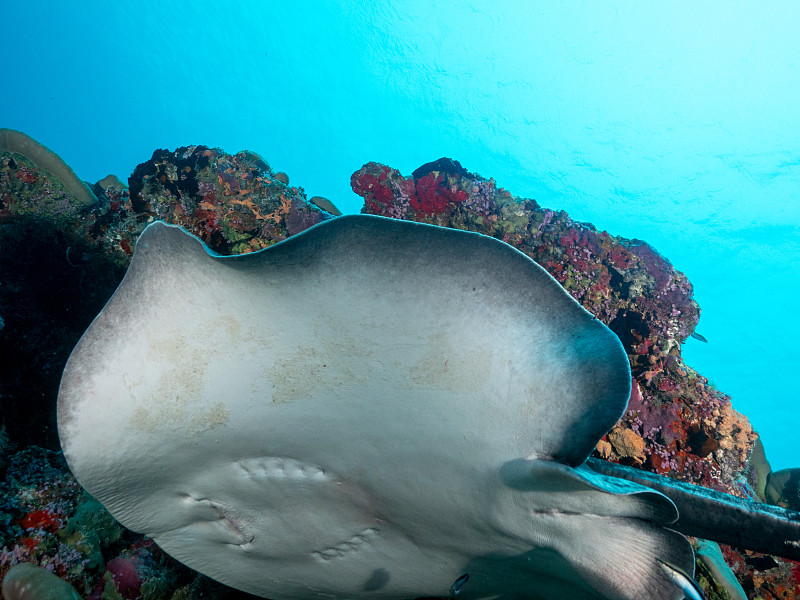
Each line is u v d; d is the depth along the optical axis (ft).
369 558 7.78
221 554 7.81
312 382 5.55
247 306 5.10
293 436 6.08
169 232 4.83
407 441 5.86
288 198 14.43
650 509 4.89
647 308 13.32
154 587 9.02
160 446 5.83
